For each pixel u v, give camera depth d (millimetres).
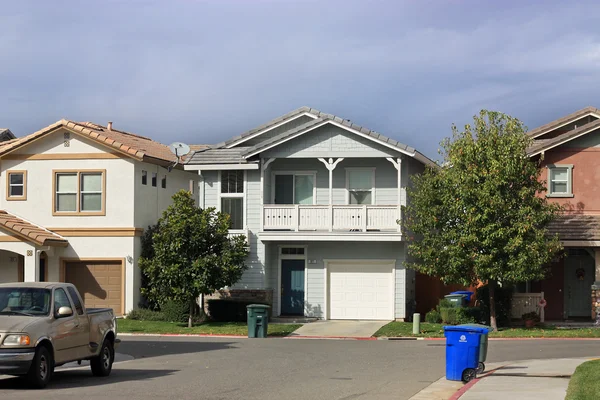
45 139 35812
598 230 31281
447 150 30250
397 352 22484
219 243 31172
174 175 39938
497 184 28156
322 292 34344
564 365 18156
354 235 32844
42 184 35750
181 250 30578
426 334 28328
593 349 23016
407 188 31344
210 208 31281
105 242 35219
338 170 34562
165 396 13844
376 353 22172
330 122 32906
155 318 33250
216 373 17516
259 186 34500
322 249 34469
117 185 35312
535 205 28625
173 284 30484
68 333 15742
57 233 35438
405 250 33938
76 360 16109
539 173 29891
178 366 19078
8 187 36031
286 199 34875
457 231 28984
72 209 35531
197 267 30062
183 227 30250
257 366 18938
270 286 34906
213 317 33656
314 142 33406
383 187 34188
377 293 34062
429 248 29328
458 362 16250
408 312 34938
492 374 16531
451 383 16078
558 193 33094
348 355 21609
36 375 14586
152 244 33938
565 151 33125
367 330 30125
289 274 34969
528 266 28125
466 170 29031
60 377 17047
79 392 14297
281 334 28969
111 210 35281
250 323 28203
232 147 35656
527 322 30672
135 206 35375
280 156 33562
